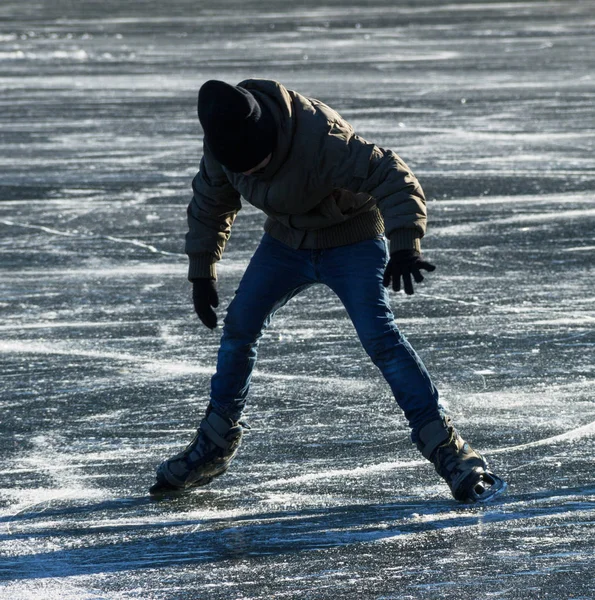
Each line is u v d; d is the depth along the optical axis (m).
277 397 16.73
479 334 19.78
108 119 48.66
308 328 20.39
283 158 11.03
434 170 36.19
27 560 11.43
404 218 11.05
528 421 15.45
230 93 10.67
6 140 43.88
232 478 13.66
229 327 12.68
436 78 60.34
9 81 63.03
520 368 17.88
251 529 12.04
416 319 20.78
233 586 10.66
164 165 38.38
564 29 91.31
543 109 48.69
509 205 31.02
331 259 12.06
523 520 12.01
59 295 23.27
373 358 12.15
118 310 22.09
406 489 13.10
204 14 115.44
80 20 109.94
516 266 24.69
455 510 12.35
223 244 12.76
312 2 133.75
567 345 19.09
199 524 12.26
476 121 45.81
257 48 78.81
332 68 65.75
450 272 24.23
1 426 15.84
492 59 69.50
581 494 12.76
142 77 63.34
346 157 11.02
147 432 15.52
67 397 17.05
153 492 13.23
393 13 112.94
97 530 12.19
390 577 10.72
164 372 18.23
